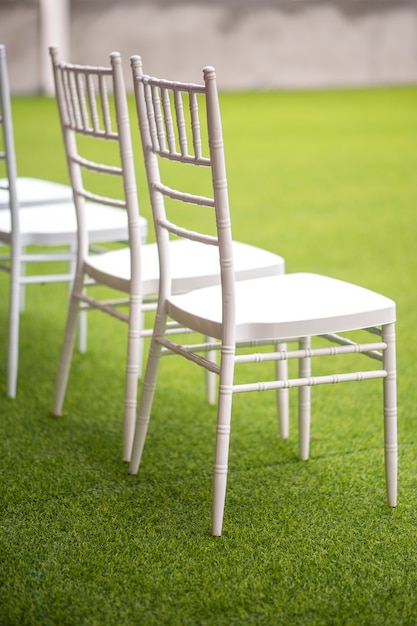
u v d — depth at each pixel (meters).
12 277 3.33
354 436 3.08
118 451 2.98
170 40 16.67
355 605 2.09
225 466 2.38
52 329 4.25
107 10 16.44
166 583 2.18
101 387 3.54
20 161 8.88
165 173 8.45
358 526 2.47
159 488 2.71
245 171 8.58
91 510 2.56
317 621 2.03
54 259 3.37
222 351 2.33
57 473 2.80
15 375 3.40
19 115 12.68
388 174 8.31
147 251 3.12
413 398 3.41
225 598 2.12
